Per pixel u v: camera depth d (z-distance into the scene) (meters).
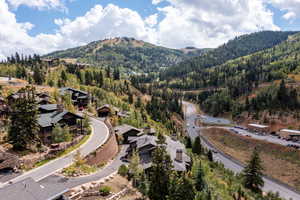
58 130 41.94
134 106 126.00
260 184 49.97
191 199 21.00
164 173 23.94
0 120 44.56
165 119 115.50
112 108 81.75
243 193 41.78
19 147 34.88
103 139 46.41
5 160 29.02
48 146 40.31
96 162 37.22
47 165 32.34
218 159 76.19
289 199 47.09
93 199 23.94
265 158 75.56
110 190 26.28
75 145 41.59
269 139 90.31
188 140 74.62
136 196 26.39
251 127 115.44
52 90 84.94
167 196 21.17
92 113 76.75
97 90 109.38
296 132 92.44
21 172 29.44
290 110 117.69
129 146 51.19
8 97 55.12
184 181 21.69
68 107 64.94
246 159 76.94
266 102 132.50
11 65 153.00
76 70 158.25
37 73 108.00
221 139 101.75
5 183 26.22
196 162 41.38
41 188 19.23
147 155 40.81
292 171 63.16
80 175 30.28
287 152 73.38
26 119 35.00
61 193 19.42
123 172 32.84
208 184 34.44
